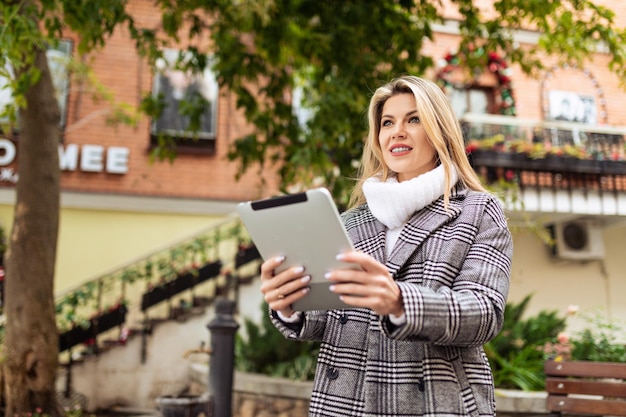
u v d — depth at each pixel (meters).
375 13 4.93
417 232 1.43
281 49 5.68
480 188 1.54
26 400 4.77
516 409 3.86
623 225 6.69
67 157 8.84
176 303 7.79
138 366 6.95
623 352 4.37
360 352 1.42
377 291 1.16
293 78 6.37
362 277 1.17
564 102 7.53
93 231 8.81
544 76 7.63
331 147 4.82
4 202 8.52
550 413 3.71
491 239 1.39
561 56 5.12
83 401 6.40
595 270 6.97
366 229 1.56
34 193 5.08
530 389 4.24
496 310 1.29
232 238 8.20
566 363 3.03
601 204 6.03
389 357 1.36
